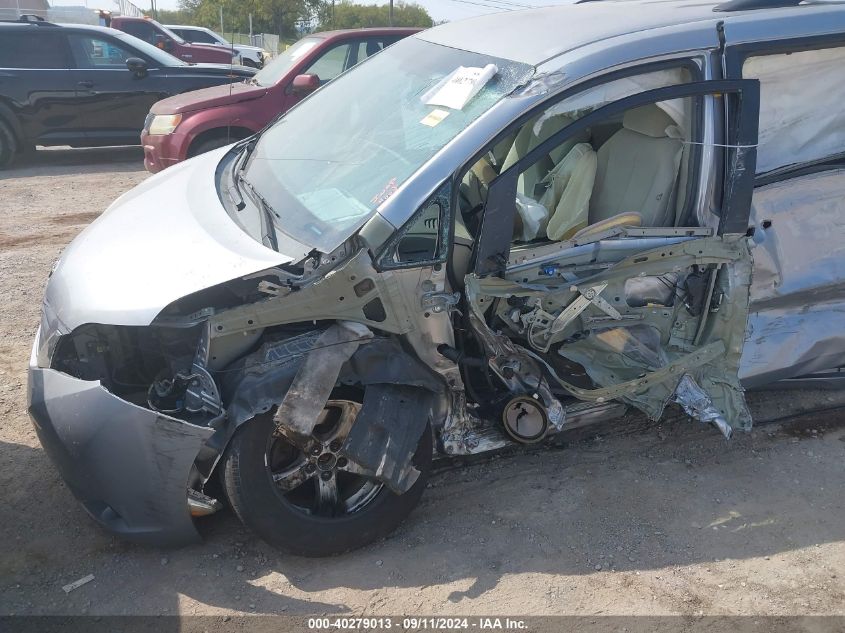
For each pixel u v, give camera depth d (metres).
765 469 3.74
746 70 3.43
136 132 10.95
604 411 3.53
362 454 2.97
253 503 2.92
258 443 2.90
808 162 3.63
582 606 2.93
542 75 3.13
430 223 3.01
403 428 3.06
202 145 8.67
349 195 3.23
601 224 3.28
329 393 2.89
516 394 3.26
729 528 3.35
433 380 3.12
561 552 3.20
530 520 3.38
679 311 3.42
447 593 2.98
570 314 3.20
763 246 3.53
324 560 3.15
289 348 2.94
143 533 2.96
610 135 3.57
